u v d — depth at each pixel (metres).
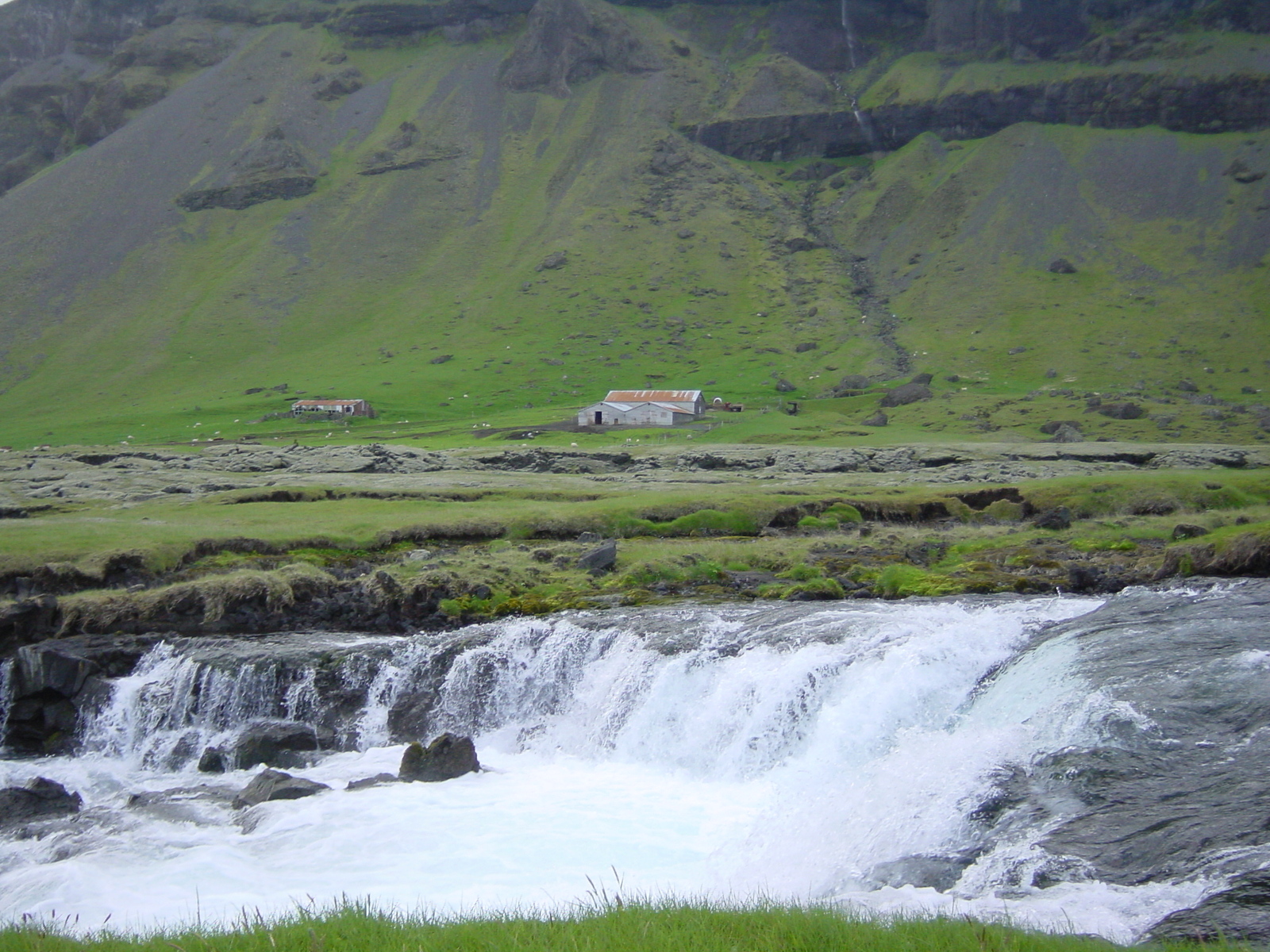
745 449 153.00
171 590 49.06
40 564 52.41
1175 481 87.31
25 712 41.56
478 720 39.72
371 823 26.73
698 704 35.00
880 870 19.95
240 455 138.00
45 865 24.97
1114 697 25.62
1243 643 28.94
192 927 17.33
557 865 23.39
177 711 41.44
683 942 13.30
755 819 26.41
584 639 40.72
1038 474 120.69
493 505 82.38
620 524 73.12
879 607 43.62
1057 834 19.75
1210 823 18.95
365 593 51.72
